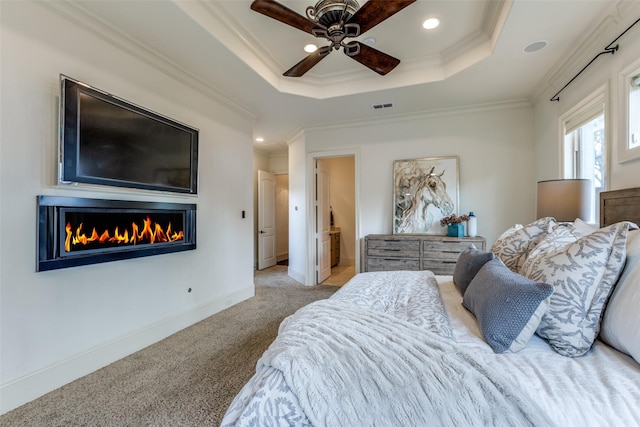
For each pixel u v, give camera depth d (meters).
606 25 2.09
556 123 3.06
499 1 2.17
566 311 1.08
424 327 1.21
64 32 1.95
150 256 2.53
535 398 0.81
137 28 2.22
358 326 1.17
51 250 1.82
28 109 1.77
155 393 1.82
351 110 4.01
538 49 2.49
